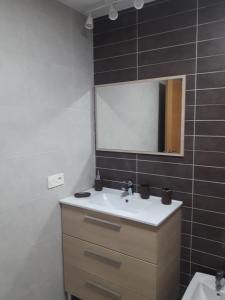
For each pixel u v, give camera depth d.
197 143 1.70
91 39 2.10
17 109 1.51
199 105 1.67
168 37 1.75
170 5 1.72
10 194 1.50
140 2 1.51
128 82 1.96
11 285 1.55
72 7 1.88
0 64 1.40
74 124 1.97
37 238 1.70
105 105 2.11
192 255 1.80
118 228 1.57
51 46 1.72
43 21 1.65
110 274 1.65
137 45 1.89
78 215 1.77
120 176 2.10
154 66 1.83
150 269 1.47
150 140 1.90
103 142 2.16
